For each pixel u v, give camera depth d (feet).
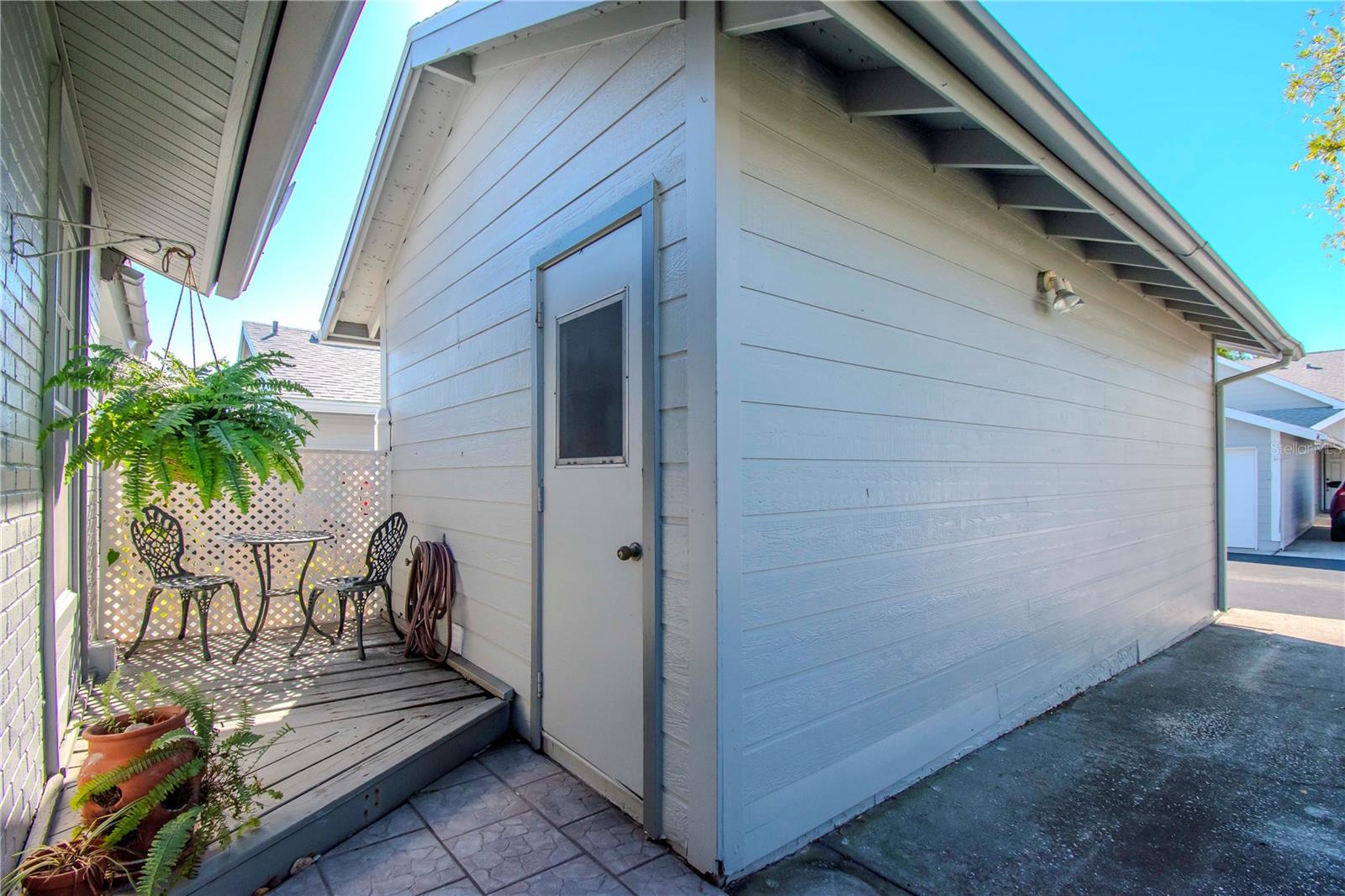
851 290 7.79
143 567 13.28
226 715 9.17
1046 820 7.77
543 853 6.69
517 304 10.25
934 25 5.54
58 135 7.48
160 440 5.91
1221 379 19.85
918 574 8.68
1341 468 53.78
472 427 11.84
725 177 6.37
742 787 6.41
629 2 6.73
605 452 7.95
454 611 12.35
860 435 7.85
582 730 8.34
